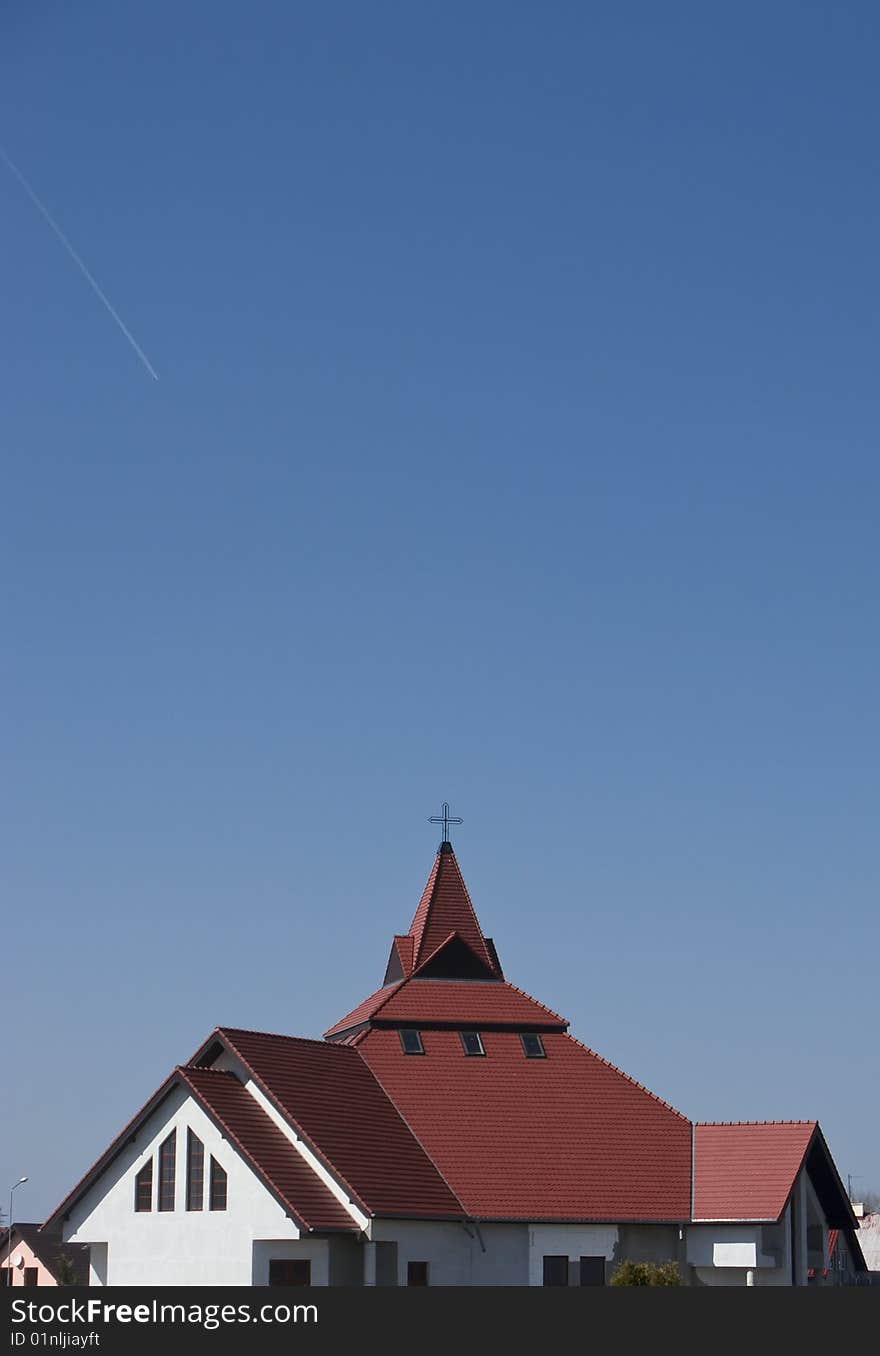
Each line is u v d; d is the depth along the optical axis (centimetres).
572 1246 5584
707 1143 5962
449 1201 5491
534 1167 5725
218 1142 5278
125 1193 5444
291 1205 5059
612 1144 5891
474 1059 6116
